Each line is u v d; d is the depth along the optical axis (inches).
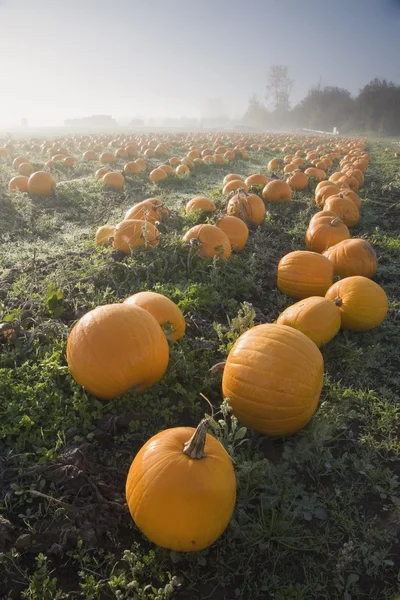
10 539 37.4
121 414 50.5
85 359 48.2
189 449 36.4
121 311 50.0
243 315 76.4
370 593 36.0
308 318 63.0
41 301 72.5
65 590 35.0
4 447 45.8
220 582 36.4
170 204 156.6
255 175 164.6
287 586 36.3
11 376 54.3
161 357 50.2
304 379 45.4
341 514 41.9
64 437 46.2
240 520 40.0
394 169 255.4
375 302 68.7
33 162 249.0
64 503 39.4
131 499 36.9
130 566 36.3
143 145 353.4
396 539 40.1
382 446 50.3
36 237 120.4
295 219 140.3
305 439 48.0
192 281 85.0
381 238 122.4
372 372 64.3
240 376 46.9
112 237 94.2
